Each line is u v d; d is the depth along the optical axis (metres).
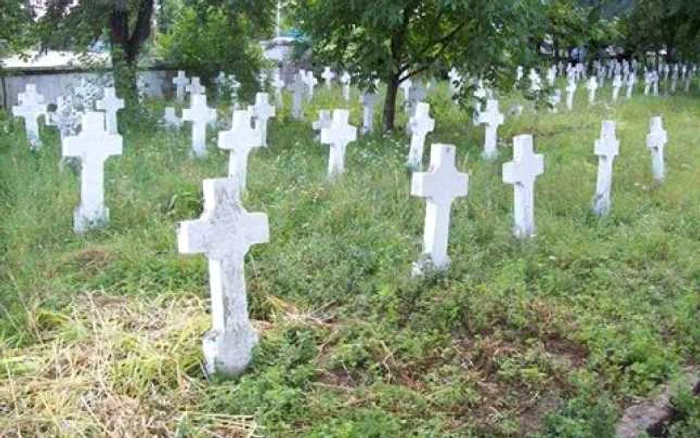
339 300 6.32
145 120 15.40
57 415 4.50
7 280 6.45
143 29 19.80
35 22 18.97
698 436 4.61
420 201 8.83
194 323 5.48
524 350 5.57
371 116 14.99
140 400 4.73
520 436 4.59
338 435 4.37
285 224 7.87
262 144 11.89
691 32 18.55
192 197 8.68
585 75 31.64
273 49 27.33
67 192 8.73
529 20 13.42
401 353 5.45
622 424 4.71
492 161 11.91
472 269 6.92
